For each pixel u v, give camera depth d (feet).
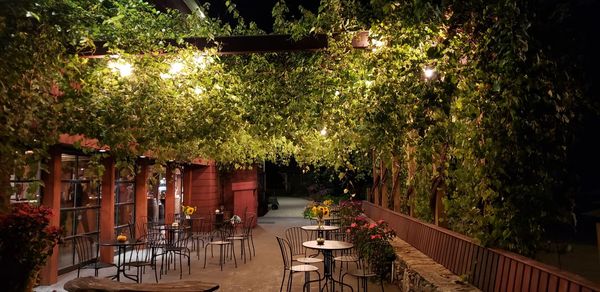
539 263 9.76
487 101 10.89
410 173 21.17
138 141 15.80
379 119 13.56
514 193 10.93
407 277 17.12
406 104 12.84
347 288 19.71
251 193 45.55
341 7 12.53
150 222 35.53
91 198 24.93
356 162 35.94
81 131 13.93
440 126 11.88
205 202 41.91
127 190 29.68
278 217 59.47
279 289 19.54
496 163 10.94
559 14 10.28
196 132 16.52
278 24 13.82
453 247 15.14
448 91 11.12
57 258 20.39
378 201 35.70
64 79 13.24
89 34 13.39
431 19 11.03
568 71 10.50
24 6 9.71
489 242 11.88
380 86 13.11
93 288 12.79
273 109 15.24
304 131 16.17
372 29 12.16
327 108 14.64
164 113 15.74
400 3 11.29
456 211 14.43
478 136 11.18
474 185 12.09
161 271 22.65
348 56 13.64
